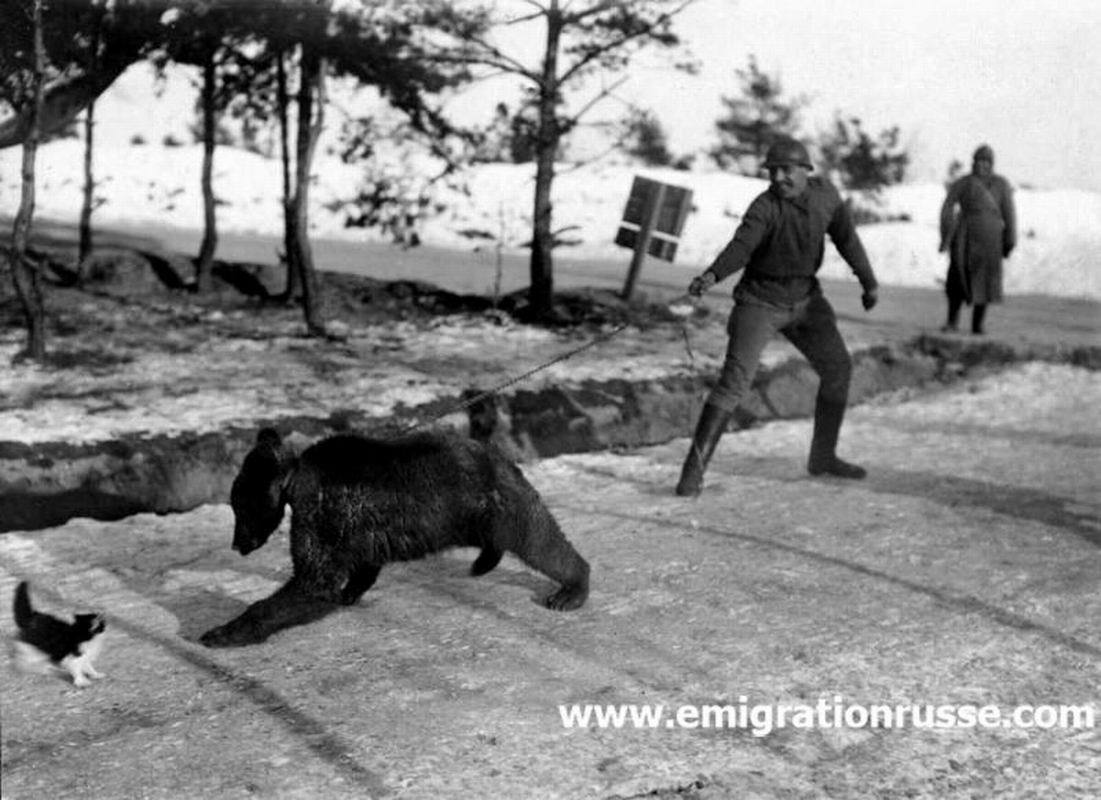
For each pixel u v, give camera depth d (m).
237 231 23.41
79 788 4.22
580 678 5.20
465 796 4.19
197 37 11.77
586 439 9.58
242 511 5.55
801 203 8.08
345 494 5.48
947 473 8.98
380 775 4.32
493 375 10.13
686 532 7.40
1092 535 7.41
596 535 7.34
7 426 7.83
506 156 13.58
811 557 6.90
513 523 5.79
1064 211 25.83
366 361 10.75
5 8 10.03
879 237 22.22
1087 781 4.41
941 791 4.32
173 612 5.96
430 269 18.31
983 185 13.90
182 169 27.62
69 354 10.51
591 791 4.25
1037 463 9.30
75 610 5.95
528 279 17.36
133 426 8.02
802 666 5.36
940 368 12.60
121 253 15.30
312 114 12.77
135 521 7.42
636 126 13.34
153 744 4.55
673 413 10.19
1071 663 5.45
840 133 29.69
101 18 10.62
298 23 11.38
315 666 5.31
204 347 11.20
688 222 24.00
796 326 8.52
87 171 14.34
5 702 4.93
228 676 5.20
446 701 4.95
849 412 11.23
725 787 4.31
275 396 9.16
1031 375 12.52
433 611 6.02
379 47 11.91
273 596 5.56
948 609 6.09
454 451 5.68
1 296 13.24
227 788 4.22
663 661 5.39
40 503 7.29
